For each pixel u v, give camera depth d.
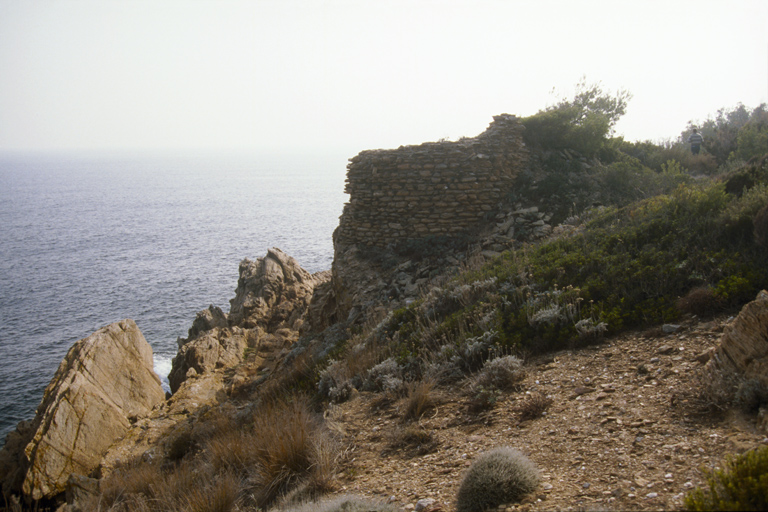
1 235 117.75
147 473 9.21
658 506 3.88
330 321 19.73
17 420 32.06
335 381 10.07
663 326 7.50
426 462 6.05
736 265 7.74
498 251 15.70
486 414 6.84
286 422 7.86
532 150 20.11
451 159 18.16
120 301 61.06
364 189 19.22
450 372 8.61
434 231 18.16
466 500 4.64
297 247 99.69
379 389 9.26
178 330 48.97
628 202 16.33
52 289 67.44
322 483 6.14
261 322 29.44
